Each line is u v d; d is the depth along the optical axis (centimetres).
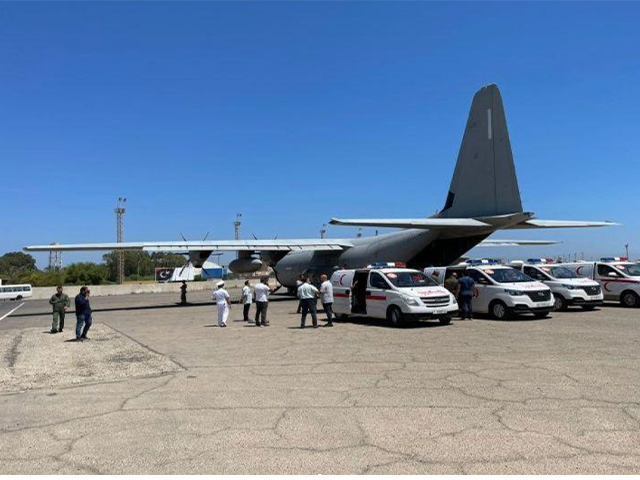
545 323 1534
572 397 691
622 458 474
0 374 970
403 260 2341
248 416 642
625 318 1625
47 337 1602
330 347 1198
